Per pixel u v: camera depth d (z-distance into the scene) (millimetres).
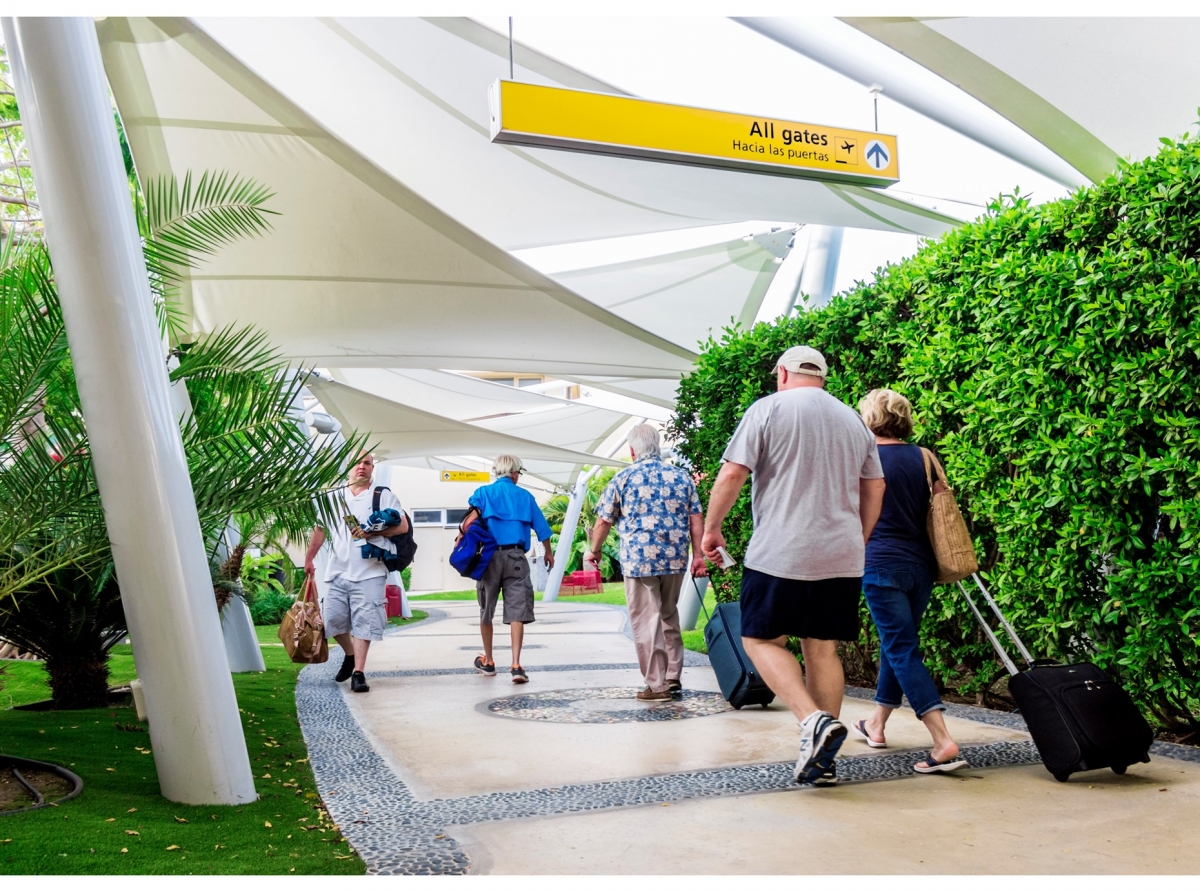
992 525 5633
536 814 3557
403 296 8914
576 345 10516
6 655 9578
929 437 5980
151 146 7027
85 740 4719
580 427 25188
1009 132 7762
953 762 4086
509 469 8203
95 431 3568
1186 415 4395
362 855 3043
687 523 6691
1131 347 4605
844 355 6637
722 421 7750
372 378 19953
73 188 3467
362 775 4344
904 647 4289
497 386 21047
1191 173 4250
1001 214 5414
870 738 4711
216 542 5320
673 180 9539
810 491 4023
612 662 9242
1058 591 4988
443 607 22875
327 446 4855
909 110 8484
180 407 5117
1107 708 3850
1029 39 6086
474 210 11328
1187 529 4281
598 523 6762
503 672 8609
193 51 6031
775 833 3234
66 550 4172
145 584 3590
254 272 8406
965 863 2879
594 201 10812
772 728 5391
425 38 7695
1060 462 4852
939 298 5777
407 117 9164
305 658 7145
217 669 3697
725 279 14578
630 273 14297
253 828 3311
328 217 7570
